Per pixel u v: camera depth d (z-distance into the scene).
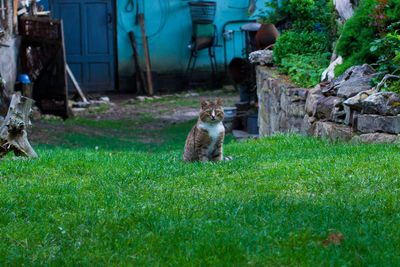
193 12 25.77
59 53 18.23
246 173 5.76
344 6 10.75
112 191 5.23
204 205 4.43
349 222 3.70
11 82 16.67
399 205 4.03
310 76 10.01
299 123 9.04
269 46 13.49
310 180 5.07
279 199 4.45
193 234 3.67
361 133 6.96
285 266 3.10
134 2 26.31
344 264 3.03
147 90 26.17
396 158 5.48
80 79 26.44
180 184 5.47
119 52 26.48
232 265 3.14
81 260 3.37
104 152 8.82
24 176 6.27
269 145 7.94
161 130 16.94
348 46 8.81
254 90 15.27
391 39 7.70
